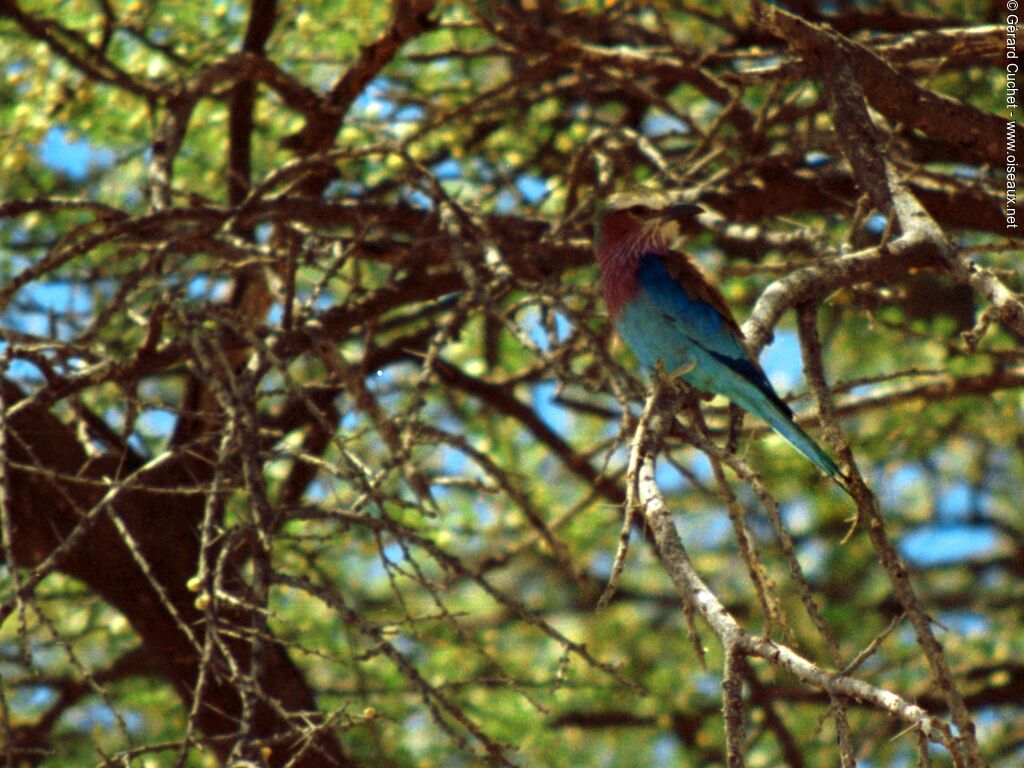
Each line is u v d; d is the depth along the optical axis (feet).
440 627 48.16
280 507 23.77
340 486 42.98
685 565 19.27
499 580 60.18
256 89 44.29
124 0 46.78
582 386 27.02
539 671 53.11
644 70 40.91
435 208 35.63
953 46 33.78
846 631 54.80
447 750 46.57
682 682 53.78
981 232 43.14
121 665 45.65
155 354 30.45
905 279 49.49
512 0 49.52
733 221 43.14
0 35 43.55
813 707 53.62
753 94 48.06
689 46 47.57
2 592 41.75
